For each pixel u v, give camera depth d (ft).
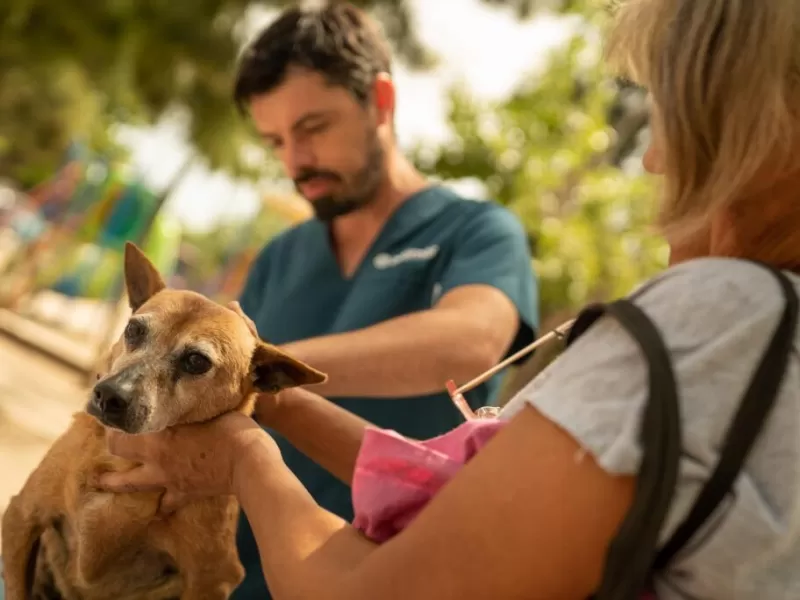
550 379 3.00
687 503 2.71
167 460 3.59
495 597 2.81
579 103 9.27
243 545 4.48
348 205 4.77
